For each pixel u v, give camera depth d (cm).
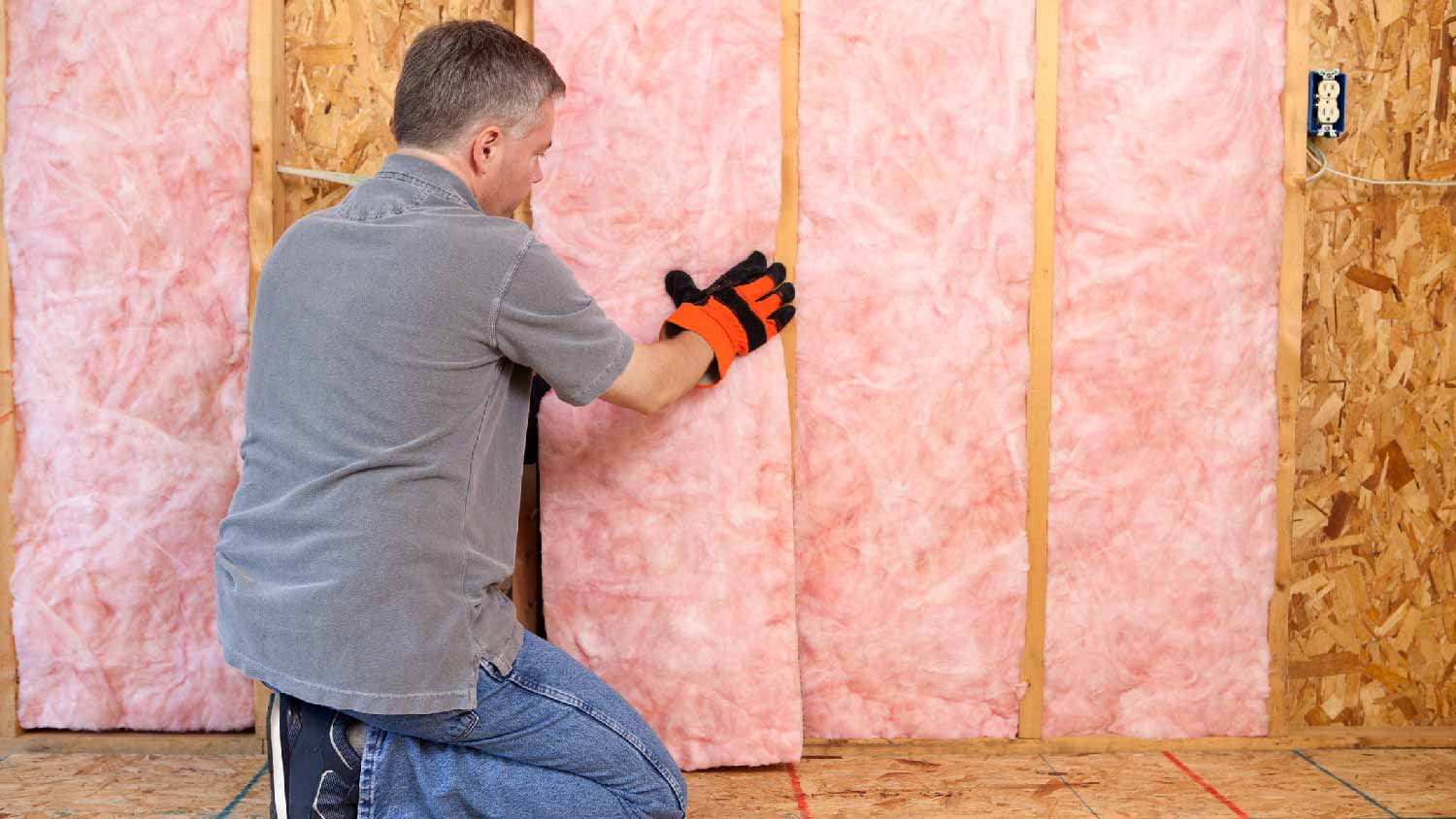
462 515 145
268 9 205
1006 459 213
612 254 204
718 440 203
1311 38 217
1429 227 222
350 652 137
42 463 210
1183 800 195
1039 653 215
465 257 141
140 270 208
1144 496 215
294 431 141
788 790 198
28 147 205
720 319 185
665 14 201
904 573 214
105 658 214
